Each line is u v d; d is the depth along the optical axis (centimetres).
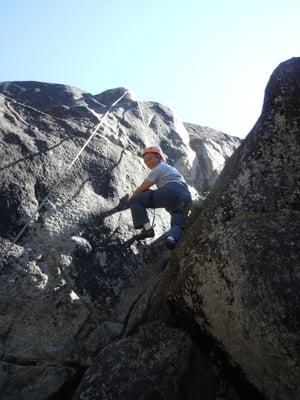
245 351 241
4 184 379
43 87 856
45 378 318
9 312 325
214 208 304
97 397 281
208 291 257
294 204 273
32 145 425
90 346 341
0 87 869
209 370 289
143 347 308
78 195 410
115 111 621
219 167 696
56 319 337
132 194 415
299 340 214
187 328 299
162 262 418
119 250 396
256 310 229
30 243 359
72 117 512
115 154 478
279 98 309
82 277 364
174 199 394
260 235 247
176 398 287
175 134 669
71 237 377
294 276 227
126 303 376
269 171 290
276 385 230
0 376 308
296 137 294
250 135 330
